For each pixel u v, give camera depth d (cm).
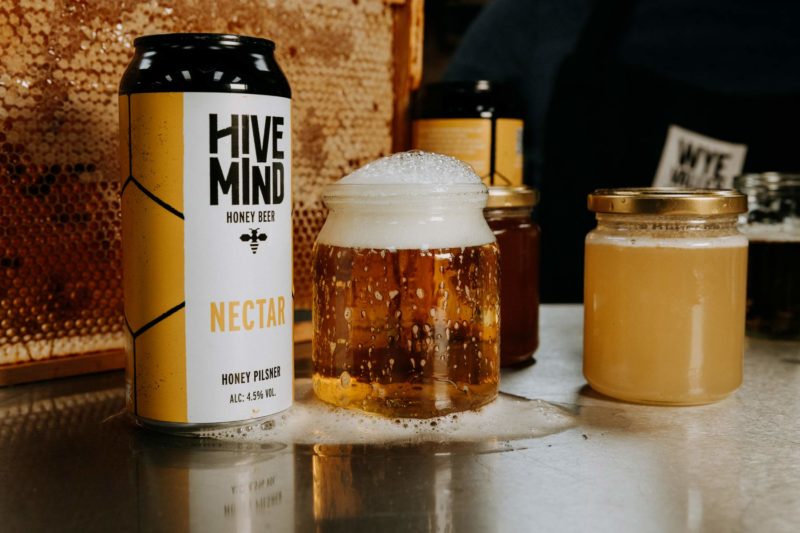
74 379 60
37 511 44
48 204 58
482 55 117
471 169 54
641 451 49
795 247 69
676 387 54
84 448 49
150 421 50
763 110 115
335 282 52
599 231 57
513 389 58
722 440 51
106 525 43
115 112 59
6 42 56
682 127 115
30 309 58
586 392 58
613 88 114
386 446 50
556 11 113
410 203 51
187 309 49
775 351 67
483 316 53
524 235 62
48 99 57
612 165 115
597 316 56
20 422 53
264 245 50
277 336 51
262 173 49
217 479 46
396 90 71
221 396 49
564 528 42
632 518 43
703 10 113
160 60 48
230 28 62
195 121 48
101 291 60
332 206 53
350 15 67
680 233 54
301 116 66
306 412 53
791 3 112
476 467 48
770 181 71
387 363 52
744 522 43
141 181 49
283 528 42
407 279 51
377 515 43
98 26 58
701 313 54
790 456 49
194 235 48
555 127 115
